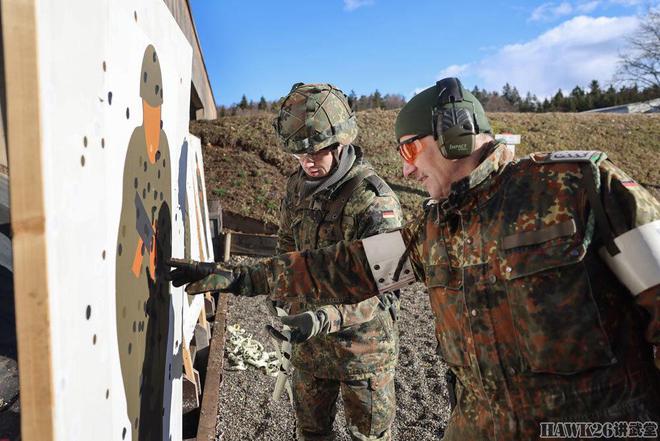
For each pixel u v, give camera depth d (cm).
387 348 204
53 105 71
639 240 105
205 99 1150
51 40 70
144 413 129
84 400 84
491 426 122
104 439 95
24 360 67
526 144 1195
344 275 160
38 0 65
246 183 885
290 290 164
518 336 115
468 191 123
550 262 111
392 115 1223
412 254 151
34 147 66
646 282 105
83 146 84
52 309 70
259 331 472
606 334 110
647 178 1116
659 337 107
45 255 67
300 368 211
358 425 207
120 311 107
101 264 93
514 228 117
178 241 182
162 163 151
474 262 122
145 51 129
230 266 167
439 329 136
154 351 140
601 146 1209
